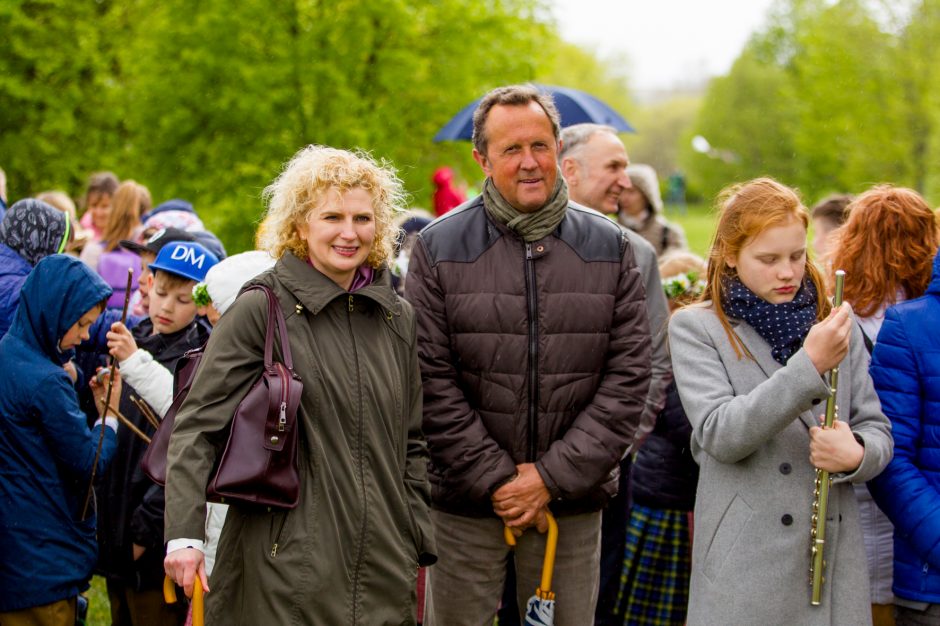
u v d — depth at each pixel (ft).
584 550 29.40
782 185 25.29
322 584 22.41
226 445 22.16
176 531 21.67
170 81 80.07
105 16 101.60
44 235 34.01
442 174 84.43
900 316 26.32
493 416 28.12
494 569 29.07
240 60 77.51
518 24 87.45
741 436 23.48
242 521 22.85
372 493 23.35
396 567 23.71
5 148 97.30
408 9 81.97
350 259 23.61
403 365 24.85
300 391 22.26
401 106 82.99
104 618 41.70
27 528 27.63
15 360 27.89
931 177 150.30
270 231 24.40
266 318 23.08
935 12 155.43
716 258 25.80
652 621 35.47
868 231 29.60
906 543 25.89
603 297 28.40
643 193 53.57
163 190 82.58
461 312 28.07
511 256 28.19
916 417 25.88
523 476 27.55
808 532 24.07
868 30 163.22
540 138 27.73
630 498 35.42
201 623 21.67
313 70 78.54
